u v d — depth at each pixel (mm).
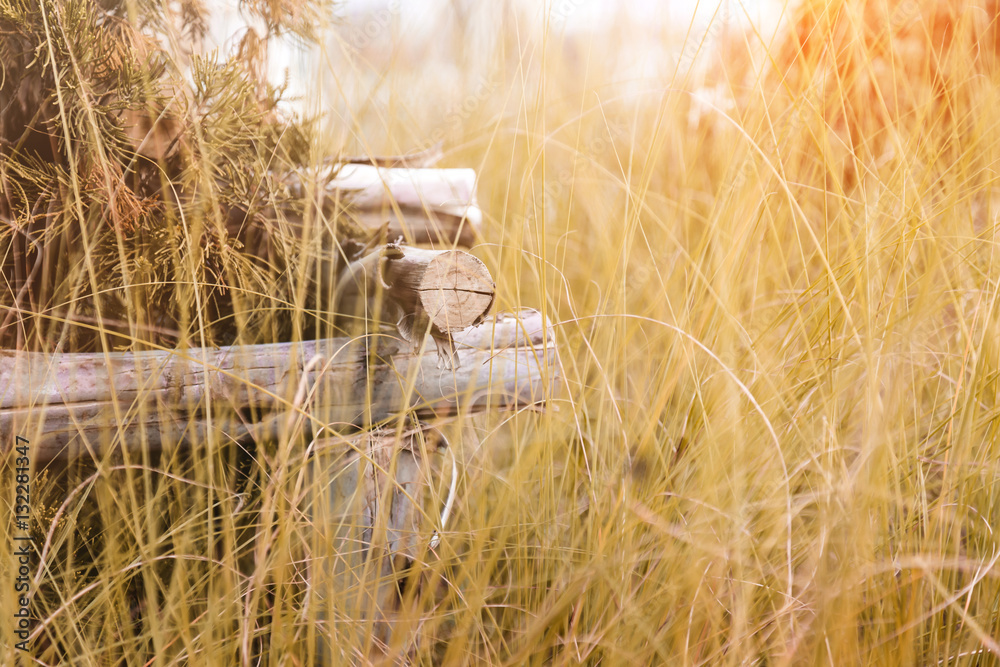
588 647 1196
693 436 1452
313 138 1412
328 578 1134
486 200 2426
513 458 1680
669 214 2195
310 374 1212
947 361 1696
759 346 1579
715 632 1161
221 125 1293
